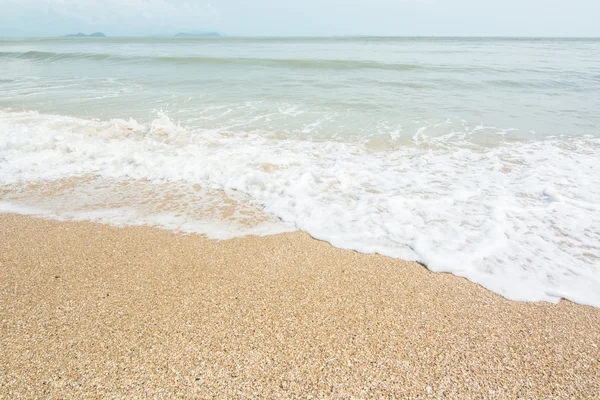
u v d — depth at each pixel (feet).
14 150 20.65
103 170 18.35
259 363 7.47
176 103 32.68
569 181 16.49
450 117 27.81
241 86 40.88
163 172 17.88
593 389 7.04
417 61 65.21
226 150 20.59
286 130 24.76
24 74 52.26
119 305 9.18
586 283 10.25
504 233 12.57
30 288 9.85
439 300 9.57
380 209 14.28
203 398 6.68
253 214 14.16
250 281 10.23
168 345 7.89
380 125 25.89
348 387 6.96
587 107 30.91
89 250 11.75
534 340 8.26
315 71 52.42
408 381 7.12
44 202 15.11
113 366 7.34
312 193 15.66
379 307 9.23
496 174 17.47
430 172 17.80
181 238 12.49
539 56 79.05
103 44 180.04
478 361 7.64
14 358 7.52
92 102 32.89
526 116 28.07
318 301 9.43
